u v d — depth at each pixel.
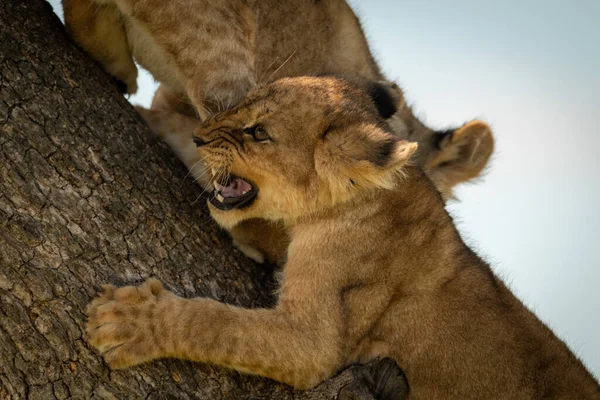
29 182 7.19
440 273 8.79
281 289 8.52
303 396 8.01
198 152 9.23
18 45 7.75
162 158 8.34
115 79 9.41
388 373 8.30
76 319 7.02
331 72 10.66
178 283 7.76
